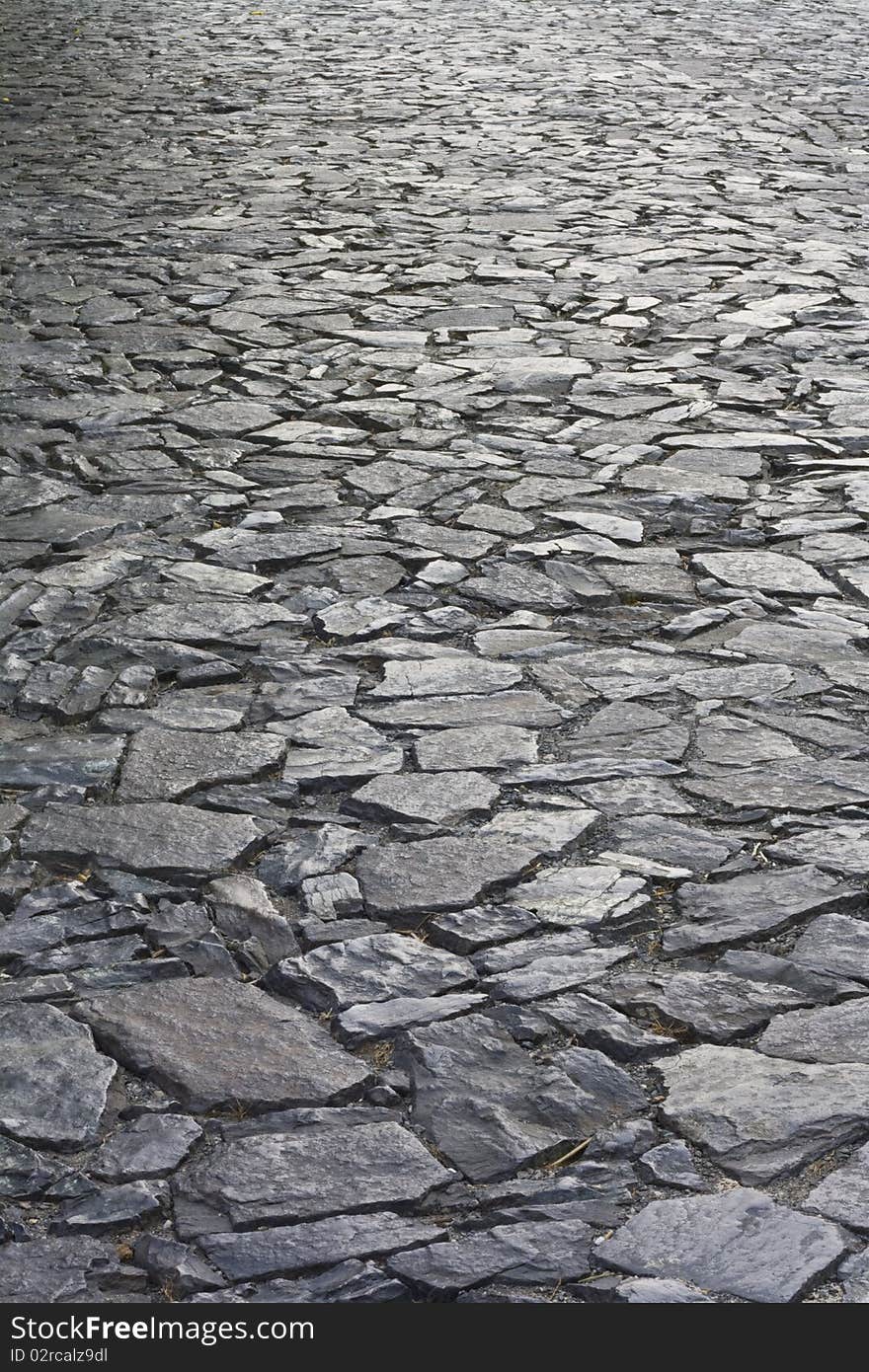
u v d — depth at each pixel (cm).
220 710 453
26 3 2408
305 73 1736
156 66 1781
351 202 1121
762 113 1506
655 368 771
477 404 723
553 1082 305
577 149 1323
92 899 363
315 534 582
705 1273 262
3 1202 278
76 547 569
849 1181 280
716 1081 305
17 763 424
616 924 354
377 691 464
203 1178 283
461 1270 263
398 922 355
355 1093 304
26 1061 311
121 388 739
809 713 452
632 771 419
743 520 597
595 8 2367
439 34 2069
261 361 779
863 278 926
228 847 383
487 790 409
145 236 1024
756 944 347
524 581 543
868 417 704
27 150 1305
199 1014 326
